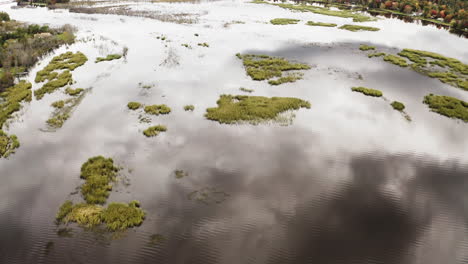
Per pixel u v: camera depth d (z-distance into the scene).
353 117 29.34
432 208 18.80
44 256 14.86
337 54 49.78
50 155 22.83
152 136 25.61
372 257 15.32
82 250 15.19
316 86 36.69
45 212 17.53
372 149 24.53
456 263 15.12
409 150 24.56
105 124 27.33
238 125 27.52
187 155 23.25
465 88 36.34
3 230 16.30
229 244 15.86
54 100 31.53
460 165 22.86
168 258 14.96
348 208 18.58
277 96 33.62
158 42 54.12
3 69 38.91
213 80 37.97
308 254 15.38
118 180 20.28
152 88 34.94
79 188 19.47
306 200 19.11
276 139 25.56
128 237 16.03
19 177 20.39
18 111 29.23
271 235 16.47
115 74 38.97
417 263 15.09
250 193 19.55
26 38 51.00
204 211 17.97
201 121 28.17
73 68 39.94
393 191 20.12
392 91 35.59
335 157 23.42
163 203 18.47
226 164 22.28
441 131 27.39
